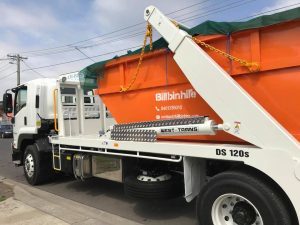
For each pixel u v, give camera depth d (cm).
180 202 639
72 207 627
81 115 791
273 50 407
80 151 664
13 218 561
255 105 390
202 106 480
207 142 468
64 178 894
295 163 357
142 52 543
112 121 772
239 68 435
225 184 404
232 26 434
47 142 817
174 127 473
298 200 355
